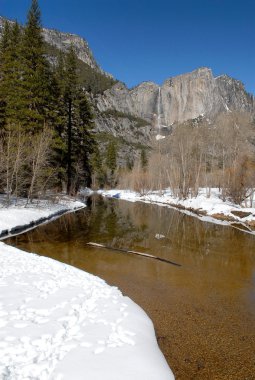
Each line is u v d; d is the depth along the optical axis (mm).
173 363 7105
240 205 35000
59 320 7570
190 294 11445
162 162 59844
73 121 38625
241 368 7086
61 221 25516
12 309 7941
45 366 5754
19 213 23250
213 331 8711
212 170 49125
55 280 10469
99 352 6422
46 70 31578
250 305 10648
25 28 30062
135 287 11867
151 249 17828
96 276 11805
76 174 39750
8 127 27484
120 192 70438
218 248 18672
